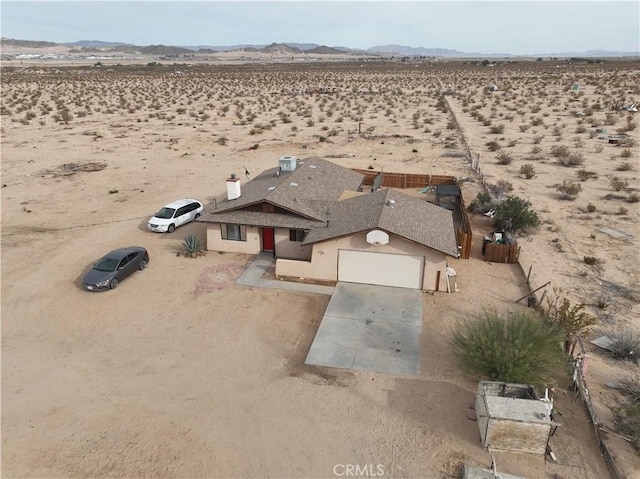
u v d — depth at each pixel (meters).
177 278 24.50
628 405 14.77
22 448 14.20
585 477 12.69
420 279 22.50
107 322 20.81
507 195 35.44
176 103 89.69
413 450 13.70
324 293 22.69
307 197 27.80
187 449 14.00
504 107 77.88
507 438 13.34
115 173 44.84
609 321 19.75
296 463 13.41
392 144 54.06
